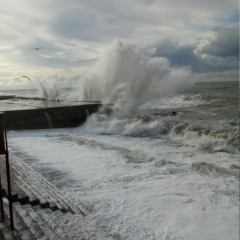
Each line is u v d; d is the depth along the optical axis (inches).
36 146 390.9
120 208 191.2
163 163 297.3
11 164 255.8
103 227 163.0
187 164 292.0
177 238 156.3
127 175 258.8
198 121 543.8
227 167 282.8
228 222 173.6
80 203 198.8
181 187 230.2
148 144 406.3
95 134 501.7
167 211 187.9
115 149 369.4
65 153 348.2
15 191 171.2
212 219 177.6
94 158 321.7
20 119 530.9
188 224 171.6
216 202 202.2
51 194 199.5
